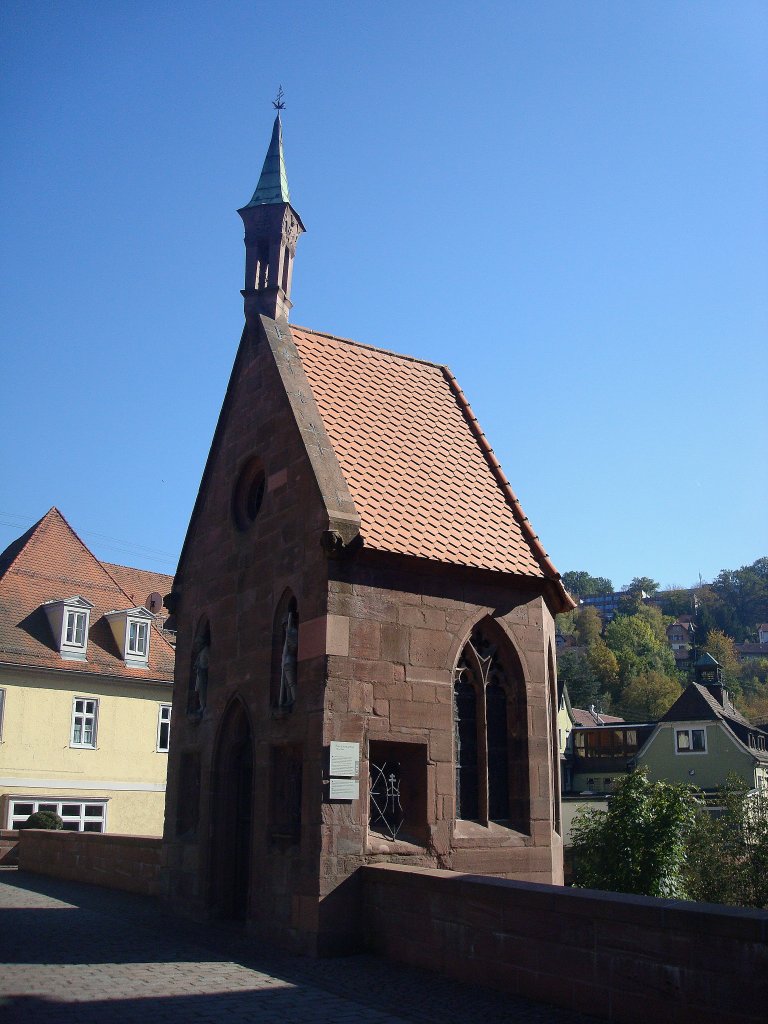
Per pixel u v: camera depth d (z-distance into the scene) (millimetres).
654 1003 8562
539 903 9836
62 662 37875
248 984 10547
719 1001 8055
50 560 41500
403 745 13836
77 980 10539
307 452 14820
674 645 170250
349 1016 9117
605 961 9070
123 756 38938
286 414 15750
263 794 14312
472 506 16453
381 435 16688
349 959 12062
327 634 13406
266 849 13969
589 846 18266
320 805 12789
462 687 15164
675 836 17672
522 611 15820
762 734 63062
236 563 16516
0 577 39469
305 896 12695
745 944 7926
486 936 10477
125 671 39625
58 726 37219
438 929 11234
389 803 13711
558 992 9492
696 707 58219
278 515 15312
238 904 15414
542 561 16219
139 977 10789
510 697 15555
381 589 14109
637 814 17875
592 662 121812
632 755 64188
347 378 17547
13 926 14766
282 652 14750
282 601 14867
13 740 35812
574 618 153875
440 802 13945
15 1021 8664
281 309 17766
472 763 14953
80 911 16875
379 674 13742
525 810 15031
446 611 14773
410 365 19188
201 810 16219
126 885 19969
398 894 12023
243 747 15984
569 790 64938
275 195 18297
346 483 14812
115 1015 8961
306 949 12406
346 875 12703
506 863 14422
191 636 18047
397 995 10062
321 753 13000
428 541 14898
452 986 10469
